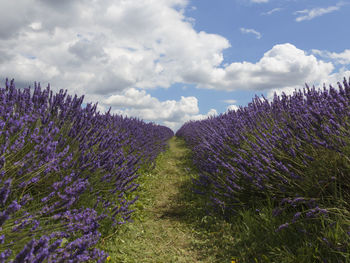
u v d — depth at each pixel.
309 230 2.26
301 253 2.05
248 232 2.64
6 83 2.91
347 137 2.45
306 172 2.67
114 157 3.56
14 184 2.25
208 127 6.52
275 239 2.38
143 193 4.41
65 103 3.40
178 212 3.77
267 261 2.20
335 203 2.31
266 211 2.73
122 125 6.43
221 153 4.17
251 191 3.22
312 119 2.88
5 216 1.47
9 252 1.42
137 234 2.97
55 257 1.62
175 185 5.17
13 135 2.53
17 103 2.99
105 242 2.58
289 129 3.14
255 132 3.72
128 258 2.43
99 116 4.00
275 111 4.28
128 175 3.59
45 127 2.77
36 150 2.51
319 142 2.55
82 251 1.77
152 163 6.34
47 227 1.89
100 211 2.77
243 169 3.31
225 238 2.79
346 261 1.79
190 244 2.85
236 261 2.38
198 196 4.26
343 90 3.03
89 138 3.42
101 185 3.12
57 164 2.59
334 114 2.77
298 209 2.65
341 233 1.99
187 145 12.27
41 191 2.62
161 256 2.59
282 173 2.87
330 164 2.54
